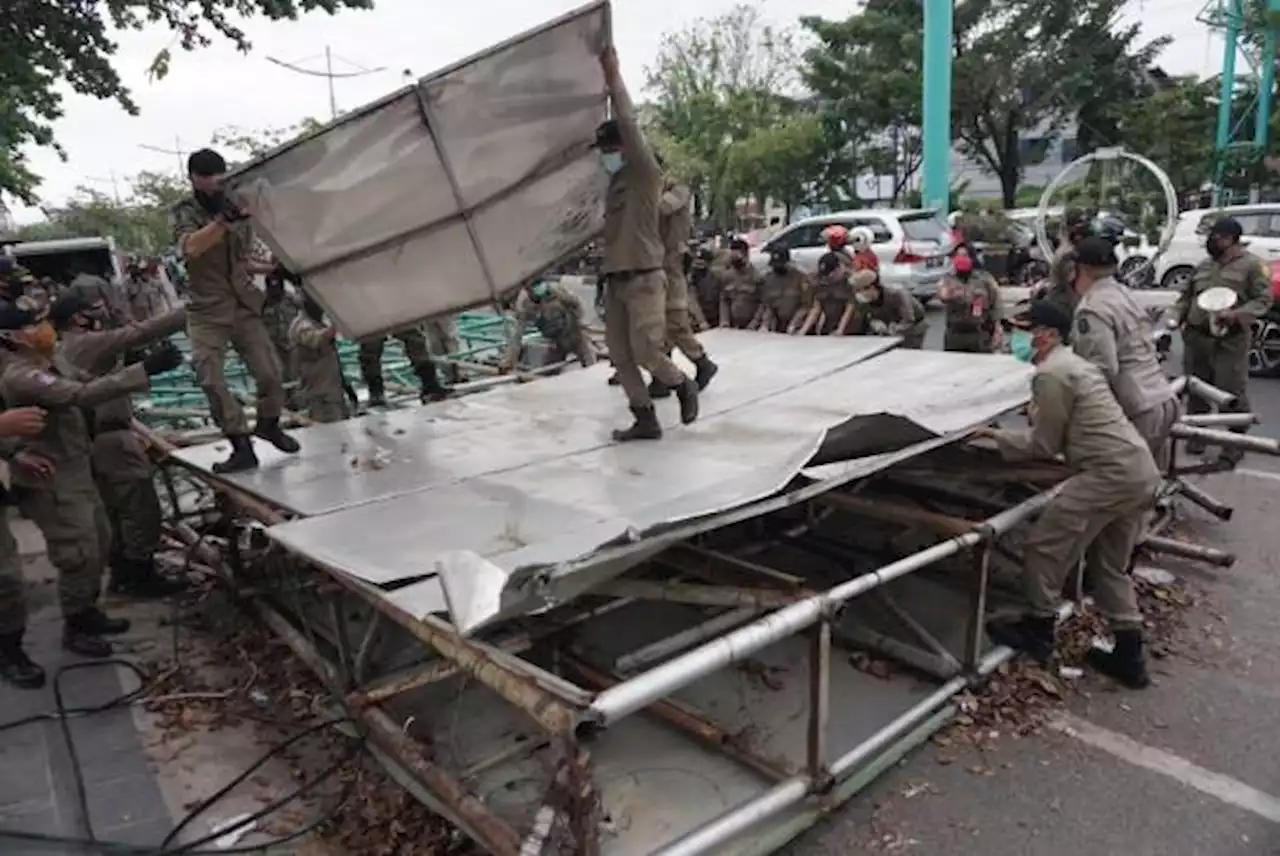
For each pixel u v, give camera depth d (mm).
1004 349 7508
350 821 3129
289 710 3887
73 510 4191
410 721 3422
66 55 9961
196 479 5461
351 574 3008
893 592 4684
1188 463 6719
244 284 4402
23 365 3912
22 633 4016
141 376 3990
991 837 2986
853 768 3166
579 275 13516
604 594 3547
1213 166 24000
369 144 4168
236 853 2928
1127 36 26188
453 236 4770
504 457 4453
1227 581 4816
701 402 5277
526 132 4484
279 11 10578
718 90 31594
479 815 2746
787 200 29719
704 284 9805
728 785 3246
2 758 3463
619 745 3504
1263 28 22766
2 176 20484
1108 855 2873
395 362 9445
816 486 3553
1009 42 25172
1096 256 4562
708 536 4941
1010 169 28109
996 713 3686
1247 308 6289
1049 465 4684
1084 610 4488
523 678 2373
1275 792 3154
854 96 26625
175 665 4238
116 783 3314
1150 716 3650
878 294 7727
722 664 2510
